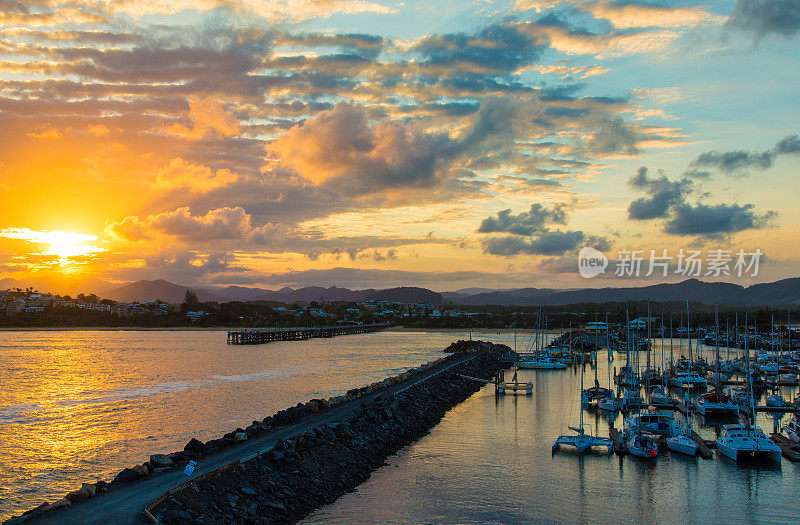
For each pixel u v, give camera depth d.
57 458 56.78
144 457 57.31
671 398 93.75
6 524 33.84
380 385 92.00
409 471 55.16
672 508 47.16
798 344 196.75
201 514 37.22
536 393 105.62
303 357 180.00
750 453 60.03
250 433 55.50
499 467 56.78
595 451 62.56
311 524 41.62
